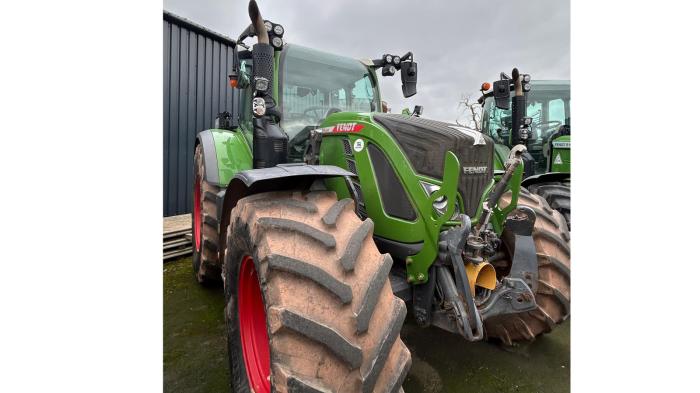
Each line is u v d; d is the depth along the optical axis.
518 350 2.63
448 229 1.90
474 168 2.00
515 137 4.60
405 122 2.04
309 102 2.96
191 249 4.66
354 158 2.21
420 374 2.35
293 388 1.32
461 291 1.81
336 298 1.39
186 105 5.70
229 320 2.04
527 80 5.12
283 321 1.36
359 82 3.23
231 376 2.01
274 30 2.45
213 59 6.07
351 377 1.35
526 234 2.28
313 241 1.50
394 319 1.45
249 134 3.20
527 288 1.98
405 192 1.98
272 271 1.46
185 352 2.56
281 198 1.76
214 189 3.20
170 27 5.40
